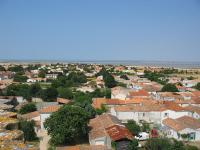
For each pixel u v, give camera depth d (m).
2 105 108.19
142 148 72.88
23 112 107.88
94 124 87.06
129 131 82.31
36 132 88.31
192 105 115.88
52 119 78.56
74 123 76.94
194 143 80.38
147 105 108.50
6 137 61.34
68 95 141.38
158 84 188.12
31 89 147.75
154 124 98.94
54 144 75.38
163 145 69.50
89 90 161.00
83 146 68.12
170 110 102.38
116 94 140.62
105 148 66.69
